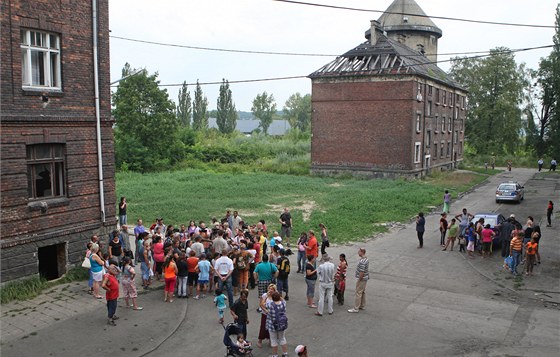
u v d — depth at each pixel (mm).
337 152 49438
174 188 40375
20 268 14961
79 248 16906
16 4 14719
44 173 16062
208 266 15312
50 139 15812
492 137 77062
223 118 100438
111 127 18062
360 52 49656
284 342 11086
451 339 12211
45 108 15641
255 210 30953
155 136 58188
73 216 16719
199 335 12445
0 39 14266
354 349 11617
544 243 22656
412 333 12602
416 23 64438
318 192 39062
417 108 47031
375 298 15453
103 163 17750
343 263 14891
